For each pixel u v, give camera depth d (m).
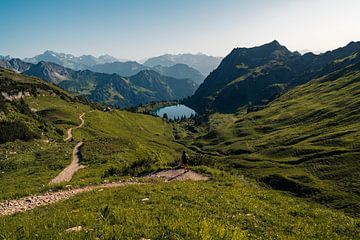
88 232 13.32
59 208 22.97
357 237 21.20
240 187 33.97
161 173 43.34
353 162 92.31
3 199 32.56
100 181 38.44
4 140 99.06
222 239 13.79
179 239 13.04
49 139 123.31
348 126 136.88
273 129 190.00
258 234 18.11
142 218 15.85
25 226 15.84
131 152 87.62
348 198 71.62
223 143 192.38
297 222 22.00
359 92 188.25
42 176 56.12
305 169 98.19
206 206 22.70
